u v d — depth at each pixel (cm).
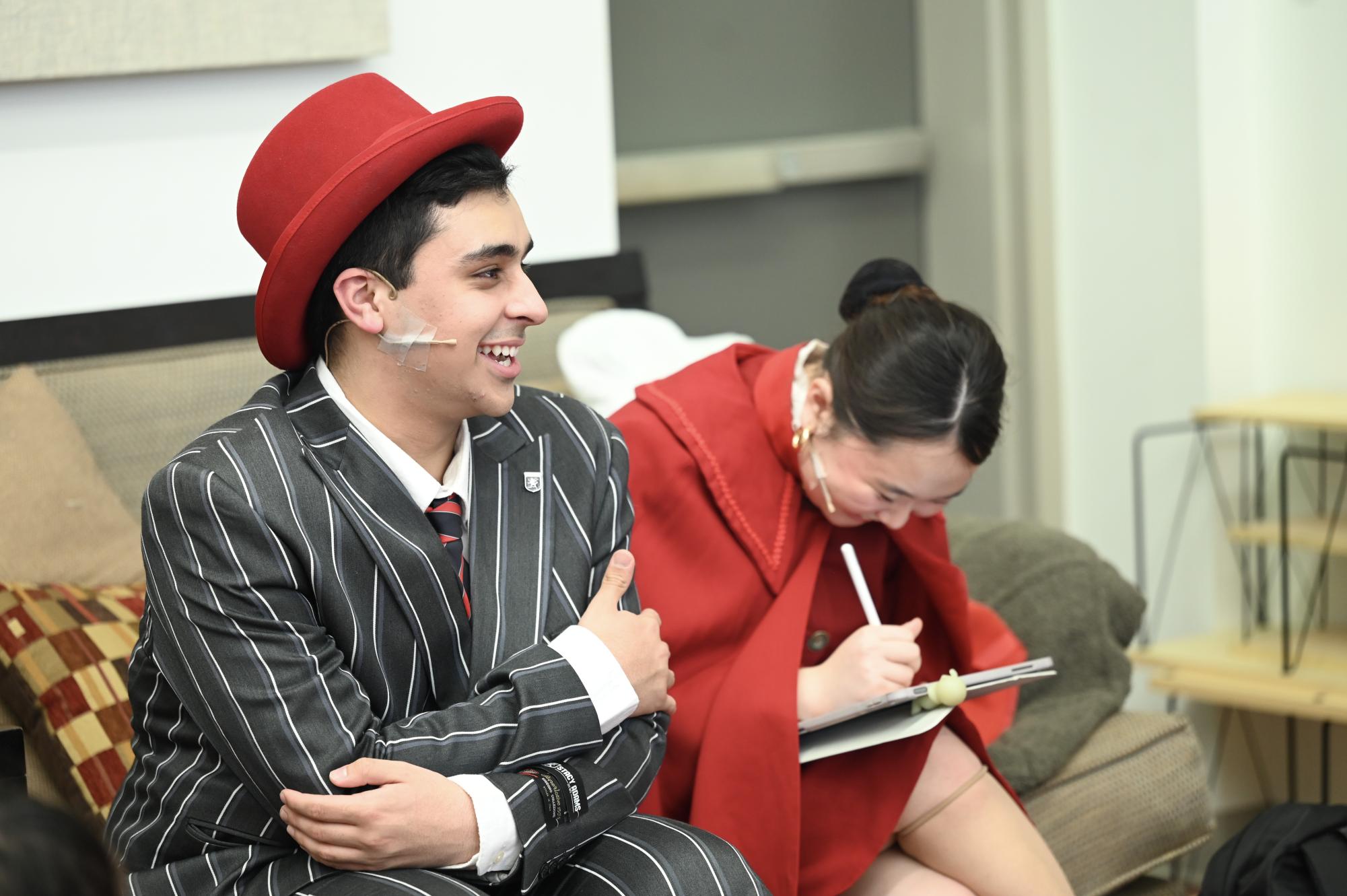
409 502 238
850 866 289
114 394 340
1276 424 518
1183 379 541
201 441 231
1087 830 337
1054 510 602
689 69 576
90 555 312
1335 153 515
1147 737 356
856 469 288
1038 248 587
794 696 285
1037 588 386
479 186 233
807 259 614
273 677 220
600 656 237
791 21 597
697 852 234
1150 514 559
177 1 352
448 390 236
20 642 291
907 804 300
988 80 597
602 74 433
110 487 325
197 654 222
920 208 638
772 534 305
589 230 436
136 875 228
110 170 356
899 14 623
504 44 415
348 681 226
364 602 232
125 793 244
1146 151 545
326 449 235
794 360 314
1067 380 592
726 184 577
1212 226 528
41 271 350
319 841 215
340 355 241
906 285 314
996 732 336
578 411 271
